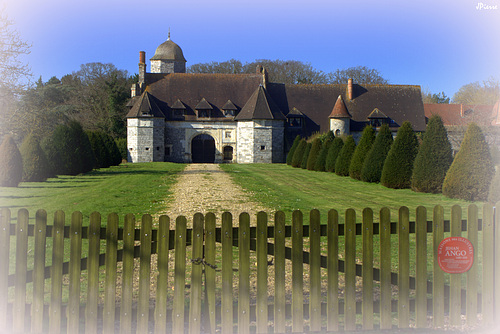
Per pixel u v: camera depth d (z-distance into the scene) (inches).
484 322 198.7
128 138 1717.5
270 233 186.4
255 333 189.8
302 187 751.1
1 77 845.2
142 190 650.2
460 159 601.3
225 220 184.7
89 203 506.9
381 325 194.2
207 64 2906.0
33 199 545.3
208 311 186.4
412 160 738.2
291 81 2822.3
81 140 975.6
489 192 553.6
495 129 1349.7
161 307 185.5
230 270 186.1
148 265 184.1
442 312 196.9
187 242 188.1
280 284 187.2
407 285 194.5
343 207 515.5
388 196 635.5
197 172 1051.9
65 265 186.5
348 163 986.1
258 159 1710.1
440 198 617.9
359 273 194.1
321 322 199.8
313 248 188.2
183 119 1759.4
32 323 183.2
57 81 2650.1
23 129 970.1
